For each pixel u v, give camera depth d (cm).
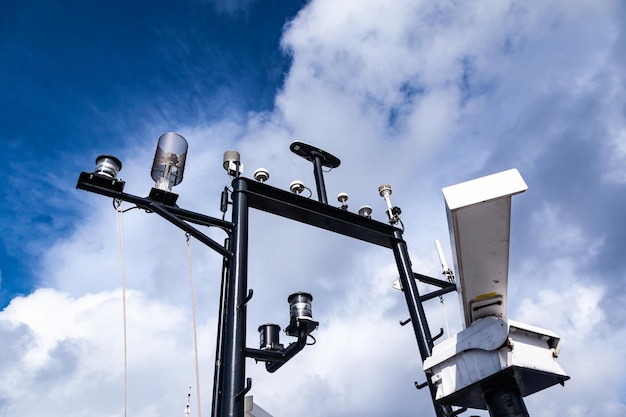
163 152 380
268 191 399
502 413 184
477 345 193
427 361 213
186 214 343
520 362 182
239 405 265
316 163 487
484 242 151
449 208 137
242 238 343
